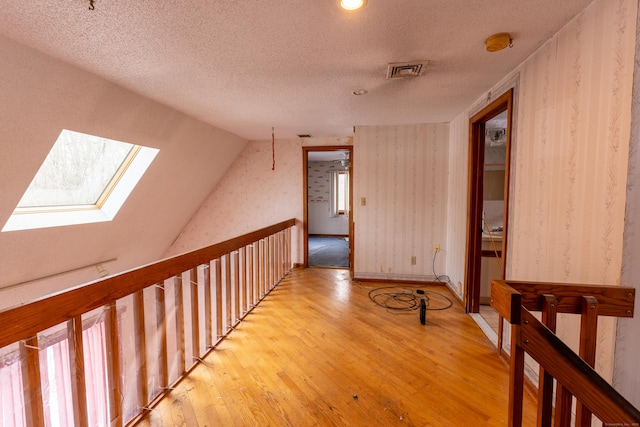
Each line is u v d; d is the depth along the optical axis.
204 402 1.86
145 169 3.35
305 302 3.51
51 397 2.49
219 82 2.41
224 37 1.73
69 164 2.96
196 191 4.74
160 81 2.37
